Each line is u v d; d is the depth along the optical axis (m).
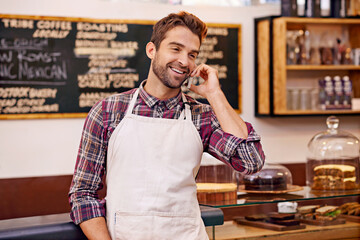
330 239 2.19
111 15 3.68
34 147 3.52
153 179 1.65
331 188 2.41
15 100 3.46
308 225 2.15
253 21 4.04
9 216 3.45
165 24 1.66
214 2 3.95
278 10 4.09
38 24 3.49
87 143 1.67
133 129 1.67
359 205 2.27
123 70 3.70
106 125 1.67
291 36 3.88
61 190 3.57
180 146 1.70
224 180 2.39
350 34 4.18
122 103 1.71
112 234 1.66
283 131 4.12
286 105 3.84
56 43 3.54
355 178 2.43
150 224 1.63
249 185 2.35
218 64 3.94
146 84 1.75
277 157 4.10
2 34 3.42
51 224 1.64
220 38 3.94
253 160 1.74
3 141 3.45
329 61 3.96
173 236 1.66
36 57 3.50
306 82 4.16
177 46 1.63
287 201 2.13
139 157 1.66
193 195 1.73
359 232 2.24
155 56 1.68
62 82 3.56
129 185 1.65
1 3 3.42
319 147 2.48
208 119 1.78
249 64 4.05
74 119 3.62
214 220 1.87
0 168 3.45
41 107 3.52
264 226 2.09
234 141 1.72
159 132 1.68
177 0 3.85
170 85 1.66
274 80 3.85
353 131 4.32
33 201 3.50
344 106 3.97
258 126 4.06
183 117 1.74
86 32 3.60
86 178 1.66
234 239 1.99
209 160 2.37
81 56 3.60
